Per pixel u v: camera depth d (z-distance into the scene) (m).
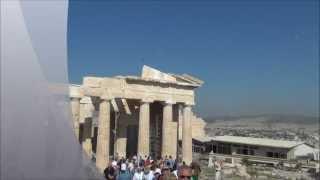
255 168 102.50
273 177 91.12
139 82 65.69
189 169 24.45
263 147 138.75
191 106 71.12
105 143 62.22
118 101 70.12
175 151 70.06
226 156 120.75
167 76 68.69
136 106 71.38
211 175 66.94
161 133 73.56
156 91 67.38
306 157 136.38
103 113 62.16
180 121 76.00
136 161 44.31
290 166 114.56
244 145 141.75
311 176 98.44
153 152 75.00
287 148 135.38
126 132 73.88
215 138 148.25
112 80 63.03
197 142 135.50
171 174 28.00
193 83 70.75
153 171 29.44
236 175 85.62
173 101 69.06
